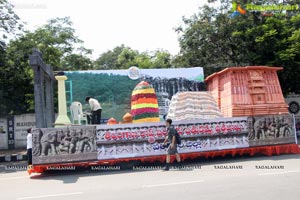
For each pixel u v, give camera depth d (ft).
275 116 44.78
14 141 67.36
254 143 43.42
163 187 26.86
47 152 36.99
